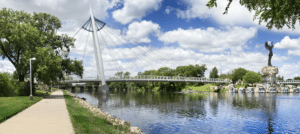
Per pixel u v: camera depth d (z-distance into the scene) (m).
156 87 159.75
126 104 47.28
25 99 28.94
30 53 37.59
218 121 27.45
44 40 42.53
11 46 39.72
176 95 81.69
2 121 12.52
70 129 10.37
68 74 48.12
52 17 46.69
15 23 40.41
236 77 128.00
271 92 104.56
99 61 82.56
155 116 30.92
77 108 21.17
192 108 40.28
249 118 29.72
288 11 5.83
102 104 47.12
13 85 39.03
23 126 11.02
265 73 111.12
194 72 135.25
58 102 27.08
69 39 47.97
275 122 27.20
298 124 26.02
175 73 140.75
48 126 11.05
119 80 96.38
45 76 36.56
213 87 118.81
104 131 10.82
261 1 6.22
